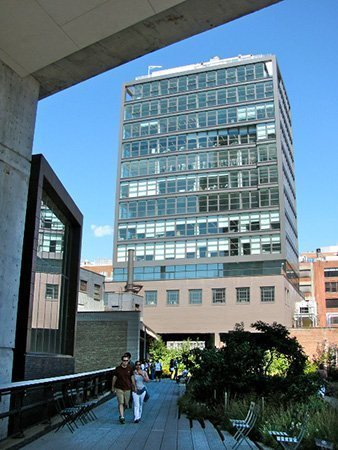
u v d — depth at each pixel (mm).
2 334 8867
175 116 76938
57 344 17250
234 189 70938
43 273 15836
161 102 78438
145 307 68125
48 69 10242
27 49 9266
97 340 34906
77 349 34750
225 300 65375
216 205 71188
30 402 11422
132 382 12508
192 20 9273
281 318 62469
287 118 82375
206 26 9492
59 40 9180
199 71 77688
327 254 127875
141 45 9867
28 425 10992
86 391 15609
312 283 104438
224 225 69875
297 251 80062
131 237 73438
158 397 20625
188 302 66812
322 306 102375
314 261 107438
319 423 8945
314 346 53281
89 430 10984
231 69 76438
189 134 75500
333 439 8148
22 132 9945
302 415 9625
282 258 65562
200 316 65562
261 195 69438
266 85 73875
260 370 15500
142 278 70438
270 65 74812
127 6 8609
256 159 71250
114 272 72500
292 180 81562
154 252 71500
